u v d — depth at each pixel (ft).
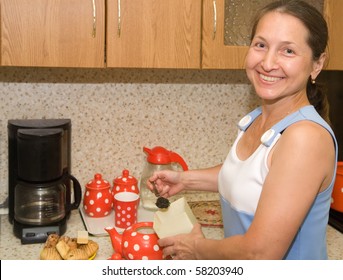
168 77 6.06
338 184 5.49
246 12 4.96
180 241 3.62
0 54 4.39
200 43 4.83
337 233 5.32
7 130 5.57
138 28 4.64
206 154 6.40
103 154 6.05
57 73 5.71
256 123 3.92
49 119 5.56
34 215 4.96
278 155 3.18
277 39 3.31
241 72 6.29
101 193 5.53
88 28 4.52
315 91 3.93
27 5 4.37
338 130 6.09
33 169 4.88
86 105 5.87
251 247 3.09
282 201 3.05
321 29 3.38
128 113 6.02
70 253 4.43
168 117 6.17
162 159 5.77
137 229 4.44
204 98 6.23
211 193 6.47
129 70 5.91
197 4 4.74
